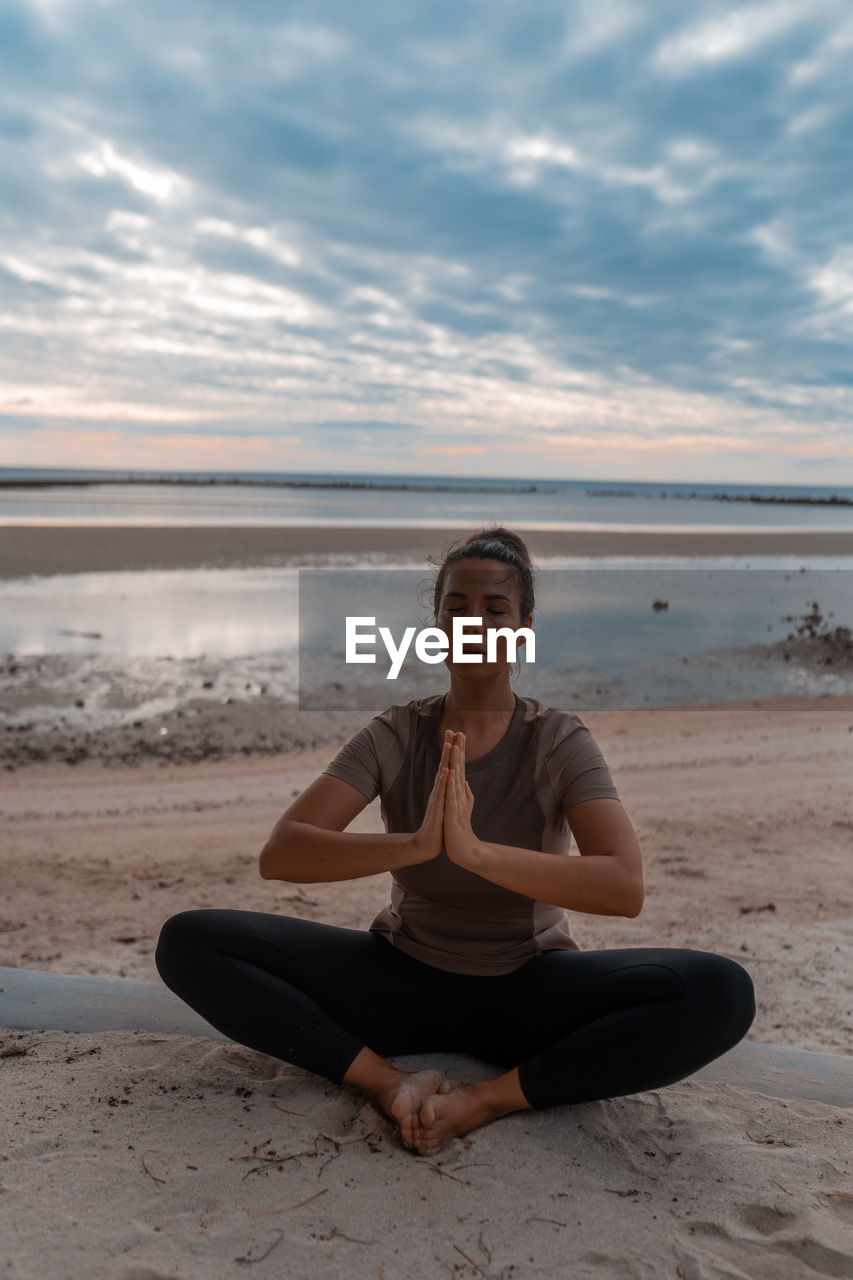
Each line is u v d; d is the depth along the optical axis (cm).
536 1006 234
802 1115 242
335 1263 178
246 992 235
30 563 3042
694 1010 217
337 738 1195
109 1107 236
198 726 1229
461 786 218
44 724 1216
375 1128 223
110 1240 181
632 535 5441
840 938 492
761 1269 181
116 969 450
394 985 243
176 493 12138
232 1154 213
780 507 15550
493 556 242
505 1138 221
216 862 666
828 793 866
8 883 608
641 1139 227
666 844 692
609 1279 176
